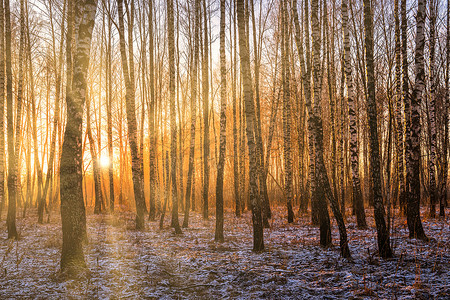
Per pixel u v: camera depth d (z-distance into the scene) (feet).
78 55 22.30
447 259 22.75
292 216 50.14
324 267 22.52
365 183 82.53
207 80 51.67
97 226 46.11
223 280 20.31
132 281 20.06
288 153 52.75
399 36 38.86
